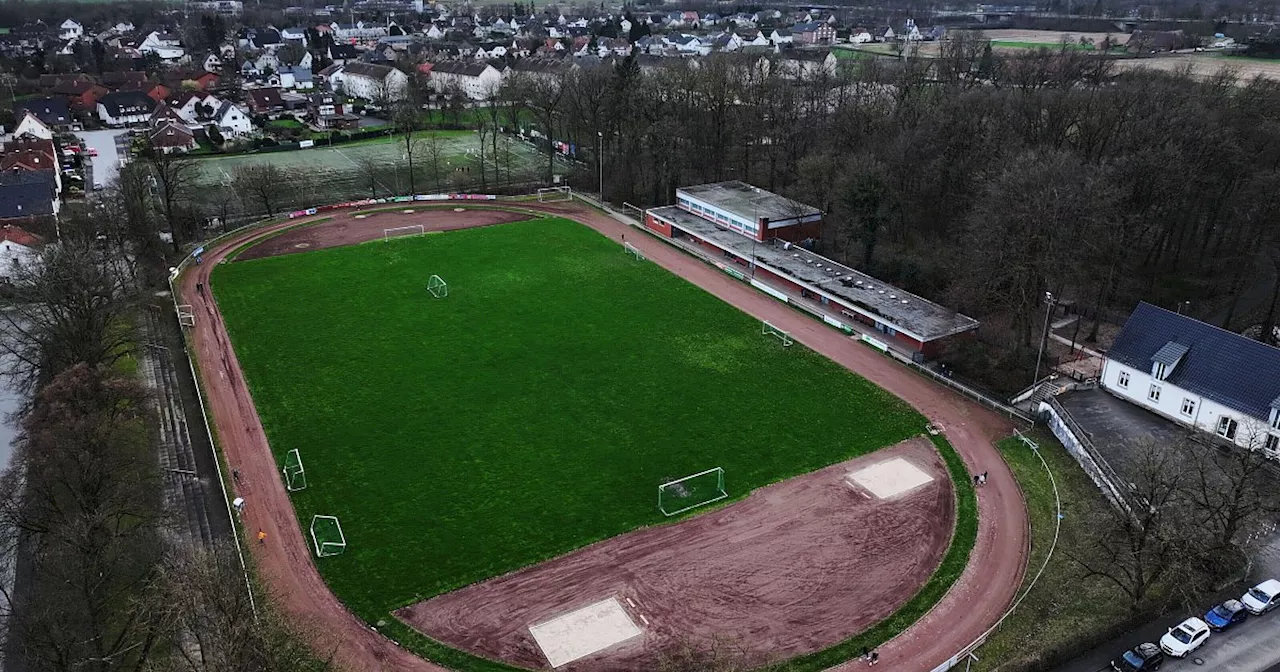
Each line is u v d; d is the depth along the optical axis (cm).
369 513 5997
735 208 11894
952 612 5162
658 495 6212
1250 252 9088
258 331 8931
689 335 8906
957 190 10919
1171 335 7206
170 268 10600
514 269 10750
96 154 17350
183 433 7106
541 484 6331
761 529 5884
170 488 6325
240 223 12719
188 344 8638
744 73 16950
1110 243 8856
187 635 4697
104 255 9788
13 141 16062
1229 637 4841
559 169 16025
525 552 5609
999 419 7362
